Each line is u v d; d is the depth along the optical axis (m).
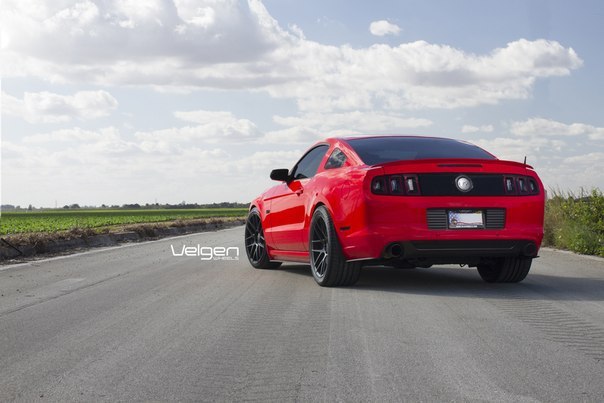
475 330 4.52
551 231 12.62
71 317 5.18
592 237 11.21
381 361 3.70
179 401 3.06
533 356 3.80
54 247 12.49
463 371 3.49
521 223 6.24
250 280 7.42
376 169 6.14
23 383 3.37
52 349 4.10
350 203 6.30
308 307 5.50
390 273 8.12
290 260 8.05
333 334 4.42
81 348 4.11
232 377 3.43
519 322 4.80
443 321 4.84
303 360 3.75
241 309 5.44
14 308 5.65
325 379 3.36
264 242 8.62
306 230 7.24
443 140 7.16
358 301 5.79
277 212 8.11
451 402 2.99
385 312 5.22
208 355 3.89
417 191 6.06
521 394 3.10
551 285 6.85
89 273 8.26
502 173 6.26
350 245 6.34
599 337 4.30
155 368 3.62
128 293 6.43
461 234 6.07
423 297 6.00
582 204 12.73
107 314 5.29
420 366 3.59
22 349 4.11
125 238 16.80
